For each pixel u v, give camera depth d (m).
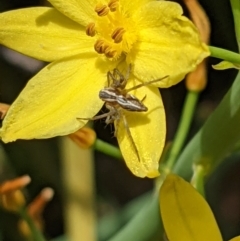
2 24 0.14
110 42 0.14
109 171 0.22
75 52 0.14
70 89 0.14
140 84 0.13
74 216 0.19
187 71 0.13
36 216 0.16
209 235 0.13
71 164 0.19
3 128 0.13
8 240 0.20
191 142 0.15
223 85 0.21
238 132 0.14
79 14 0.14
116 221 0.20
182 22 0.13
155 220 0.15
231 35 0.20
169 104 0.21
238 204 0.22
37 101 0.13
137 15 0.13
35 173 0.20
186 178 0.15
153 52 0.13
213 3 0.19
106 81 0.14
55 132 0.13
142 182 0.23
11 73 0.21
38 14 0.14
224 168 0.20
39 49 0.14
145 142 0.13
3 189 0.15
